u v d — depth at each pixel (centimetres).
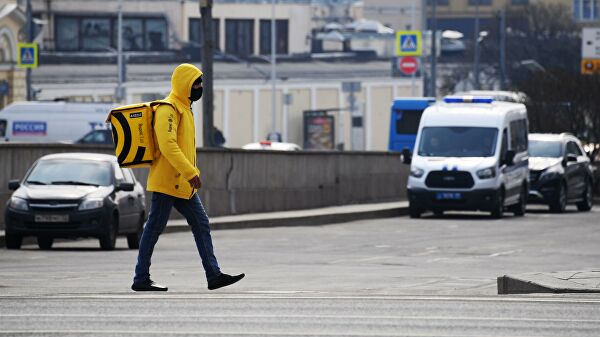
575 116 12925
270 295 3700
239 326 2902
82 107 14450
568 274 4119
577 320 3061
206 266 3744
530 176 10106
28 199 6384
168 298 3497
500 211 9225
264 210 9494
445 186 9194
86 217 6356
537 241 6962
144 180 8462
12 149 7300
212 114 9056
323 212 9300
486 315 3145
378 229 8112
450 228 8162
